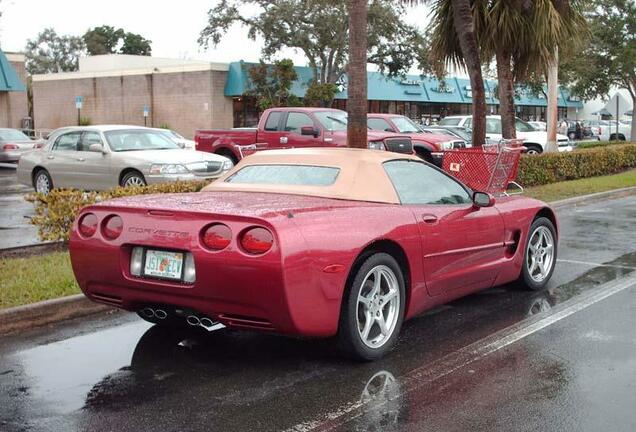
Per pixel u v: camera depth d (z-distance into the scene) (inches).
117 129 593.9
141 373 204.1
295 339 235.5
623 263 364.8
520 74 703.1
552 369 207.5
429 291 236.8
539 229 303.0
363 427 168.1
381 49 1556.3
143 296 207.2
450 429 167.2
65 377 200.5
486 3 669.3
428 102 1836.9
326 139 648.4
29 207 575.5
